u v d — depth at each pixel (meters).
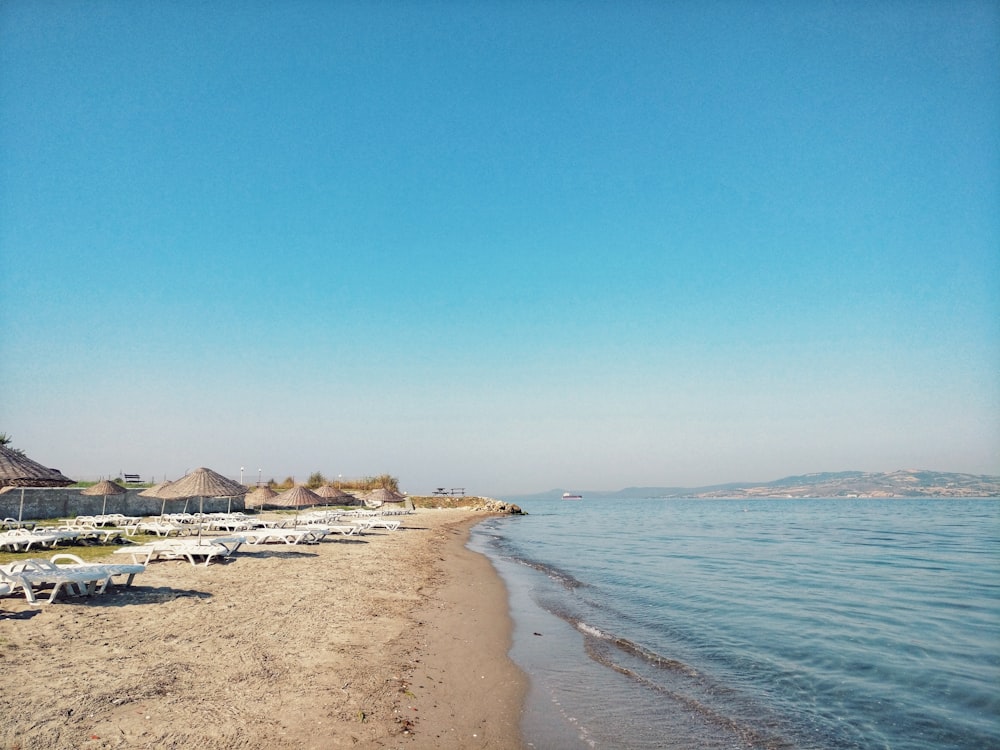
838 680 8.65
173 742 4.98
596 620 12.20
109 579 10.25
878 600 15.05
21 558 13.99
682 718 6.98
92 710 5.40
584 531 43.31
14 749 4.57
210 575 12.98
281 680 6.75
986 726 7.01
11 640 7.19
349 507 44.72
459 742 5.86
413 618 10.71
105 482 26.84
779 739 6.50
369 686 6.93
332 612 10.30
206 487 14.46
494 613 12.09
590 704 7.28
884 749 6.34
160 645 7.46
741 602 14.52
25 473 15.21
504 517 66.69
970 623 12.47
